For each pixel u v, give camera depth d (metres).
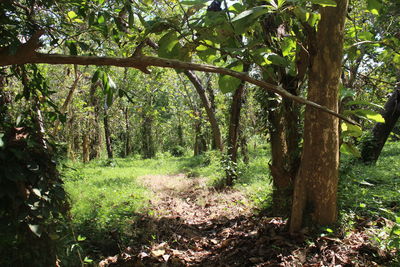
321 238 3.91
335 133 3.99
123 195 8.60
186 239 5.57
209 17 1.98
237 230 5.54
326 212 4.13
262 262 3.88
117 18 2.44
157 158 25.14
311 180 4.11
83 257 4.26
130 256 4.58
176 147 30.08
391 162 9.55
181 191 10.09
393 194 5.20
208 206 7.95
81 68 10.62
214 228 6.12
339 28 3.78
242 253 4.35
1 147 2.65
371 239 3.67
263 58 2.27
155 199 8.54
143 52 5.44
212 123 10.54
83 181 11.18
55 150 3.26
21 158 2.68
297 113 5.45
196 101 19.64
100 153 25.78
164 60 1.61
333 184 4.11
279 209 5.59
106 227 5.61
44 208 2.84
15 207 2.71
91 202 7.49
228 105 11.52
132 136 30.86
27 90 3.33
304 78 4.68
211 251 4.89
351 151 4.18
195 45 2.11
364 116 3.44
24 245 2.95
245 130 12.72
